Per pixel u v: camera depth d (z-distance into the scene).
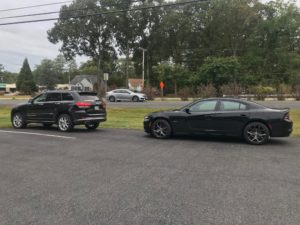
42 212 4.79
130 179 6.50
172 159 8.38
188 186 6.04
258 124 10.72
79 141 11.30
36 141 11.31
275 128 10.62
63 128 14.09
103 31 69.19
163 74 61.38
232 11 65.00
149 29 70.94
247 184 6.16
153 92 46.09
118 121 18.30
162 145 10.52
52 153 9.18
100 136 12.54
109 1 66.19
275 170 7.23
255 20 66.44
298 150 9.69
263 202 5.19
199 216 4.63
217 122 11.16
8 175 6.83
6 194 5.60
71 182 6.30
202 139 11.80
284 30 66.19
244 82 58.84
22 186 6.06
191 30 68.94
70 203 5.15
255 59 65.75
